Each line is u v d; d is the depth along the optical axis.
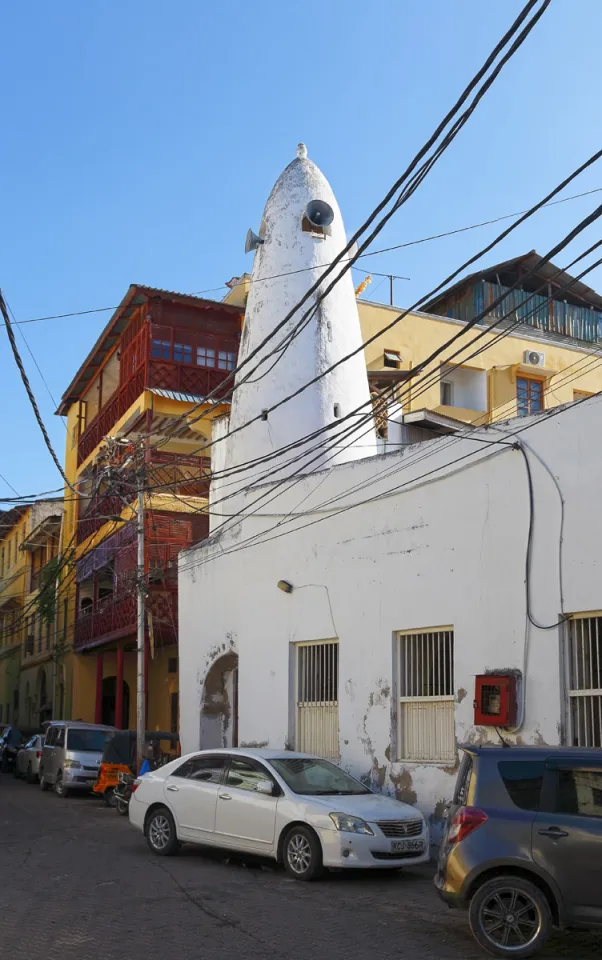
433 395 29.94
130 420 30.38
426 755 14.38
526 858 8.13
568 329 33.59
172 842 13.14
